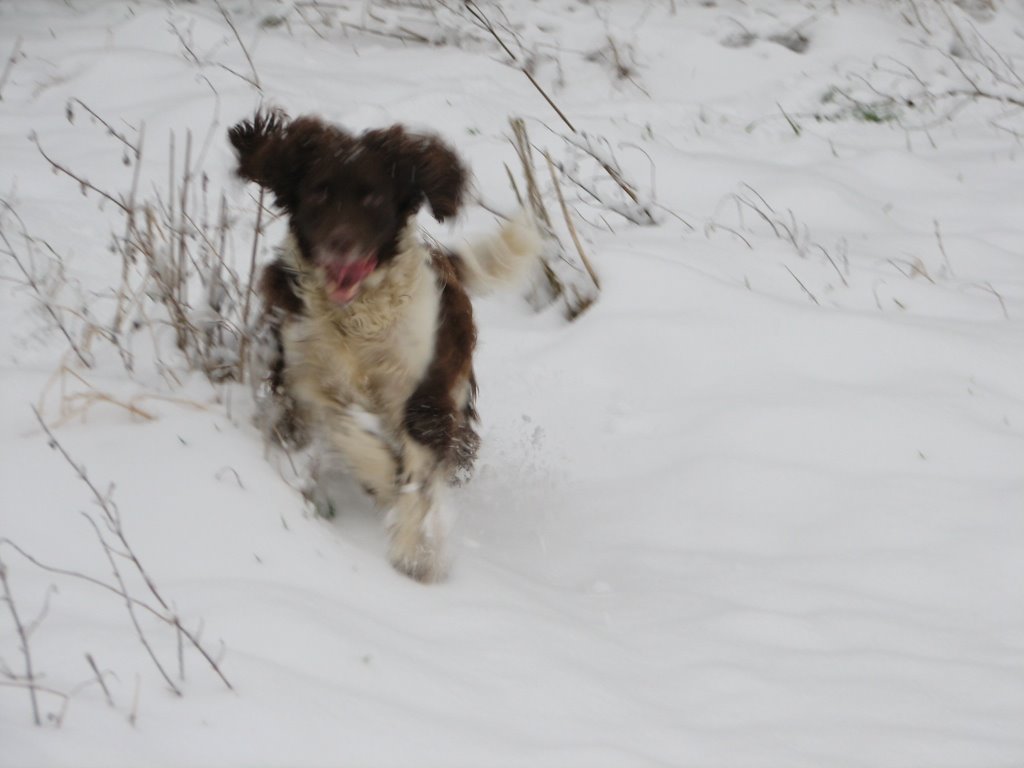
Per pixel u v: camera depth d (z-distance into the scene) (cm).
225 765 502
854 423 1020
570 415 1051
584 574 874
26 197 1201
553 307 1190
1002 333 1145
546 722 609
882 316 1142
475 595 748
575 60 1808
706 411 1045
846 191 1440
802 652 757
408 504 793
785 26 1906
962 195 1475
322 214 781
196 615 602
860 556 886
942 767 645
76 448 739
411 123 1478
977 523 916
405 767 530
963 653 775
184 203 927
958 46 1888
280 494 750
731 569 872
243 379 878
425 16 1853
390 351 816
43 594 607
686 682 698
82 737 496
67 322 972
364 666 599
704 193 1427
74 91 1491
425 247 881
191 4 1836
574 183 1348
